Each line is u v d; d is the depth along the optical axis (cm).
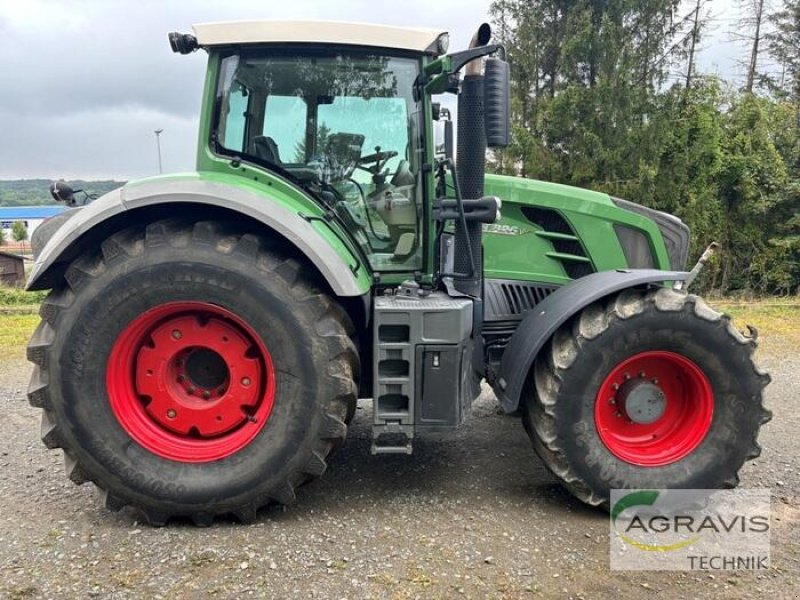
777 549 270
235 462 281
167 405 288
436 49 310
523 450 383
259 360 288
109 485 280
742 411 301
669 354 300
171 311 282
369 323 315
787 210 1762
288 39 298
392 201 322
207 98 306
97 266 279
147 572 245
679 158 1648
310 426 279
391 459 366
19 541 267
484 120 295
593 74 1597
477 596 233
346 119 316
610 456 299
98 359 277
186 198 274
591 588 239
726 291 1734
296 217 280
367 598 230
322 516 294
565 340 303
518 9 1697
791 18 2194
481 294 339
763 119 1812
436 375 290
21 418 446
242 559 255
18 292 1516
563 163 1584
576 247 374
